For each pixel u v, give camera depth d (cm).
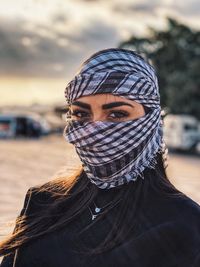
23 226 169
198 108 3709
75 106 155
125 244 147
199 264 142
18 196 934
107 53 154
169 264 144
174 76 3819
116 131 148
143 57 159
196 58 3816
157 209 149
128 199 152
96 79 149
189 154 2878
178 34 4222
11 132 3591
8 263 167
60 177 173
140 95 149
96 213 156
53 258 157
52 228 160
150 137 152
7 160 1753
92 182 156
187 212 146
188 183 1280
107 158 149
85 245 154
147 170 154
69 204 164
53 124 4138
